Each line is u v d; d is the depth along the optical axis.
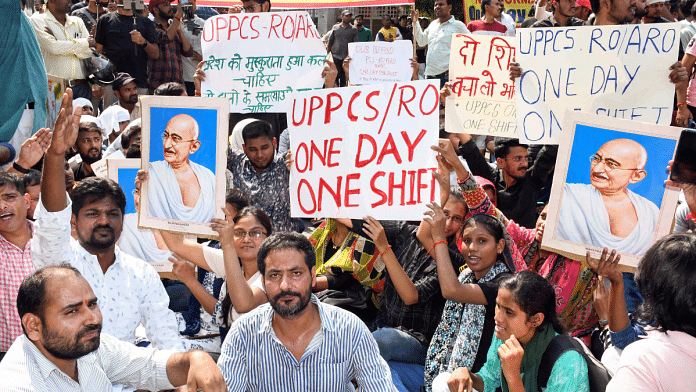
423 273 4.18
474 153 5.51
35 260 3.22
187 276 4.01
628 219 3.36
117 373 2.80
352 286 4.64
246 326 2.90
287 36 5.17
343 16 13.38
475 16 10.94
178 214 3.64
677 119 5.48
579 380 2.82
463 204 4.24
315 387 2.88
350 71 7.52
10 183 3.49
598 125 3.40
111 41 9.11
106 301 3.55
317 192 4.06
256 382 2.93
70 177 5.34
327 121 4.02
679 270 2.16
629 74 4.13
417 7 11.27
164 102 3.62
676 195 3.29
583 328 3.87
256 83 5.20
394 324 4.18
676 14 8.12
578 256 3.43
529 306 3.01
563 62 4.25
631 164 3.36
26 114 6.46
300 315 2.79
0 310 3.51
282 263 2.74
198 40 9.94
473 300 3.52
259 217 3.91
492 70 5.14
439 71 9.62
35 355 2.48
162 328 3.71
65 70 8.07
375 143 3.91
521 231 4.21
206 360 2.64
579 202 3.43
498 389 3.36
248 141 4.95
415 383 3.92
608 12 4.82
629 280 3.92
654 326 2.29
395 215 3.84
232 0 10.98
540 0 9.13
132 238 4.34
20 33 6.07
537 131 4.34
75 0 13.82
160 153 3.64
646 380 2.10
